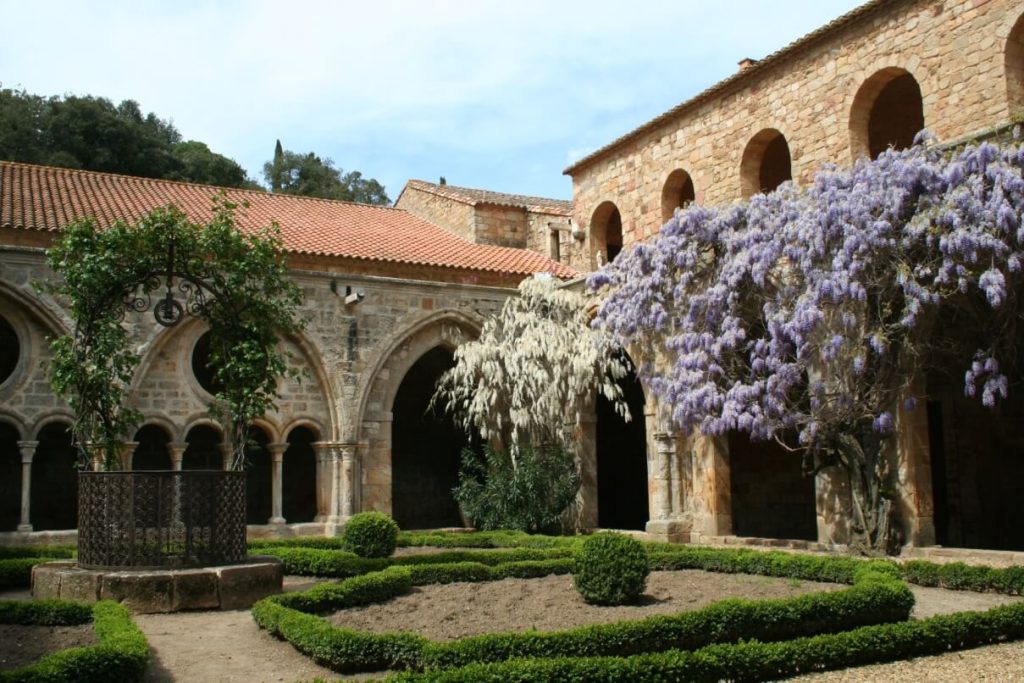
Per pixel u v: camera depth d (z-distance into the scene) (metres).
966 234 13.29
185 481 10.95
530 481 19.88
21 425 17.84
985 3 15.57
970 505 19.75
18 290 17.80
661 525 19.00
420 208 29.80
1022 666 7.59
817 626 8.55
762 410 16.02
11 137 36.66
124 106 50.28
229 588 10.63
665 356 18.77
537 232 27.58
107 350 11.90
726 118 20.84
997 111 15.25
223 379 12.84
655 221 22.88
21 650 8.05
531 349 20.75
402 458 27.00
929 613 9.96
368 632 8.00
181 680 7.38
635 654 7.63
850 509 16.17
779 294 16.06
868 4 17.30
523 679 6.47
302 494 25.02
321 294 21.02
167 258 12.12
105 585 10.32
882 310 14.73
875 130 21.53
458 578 12.18
